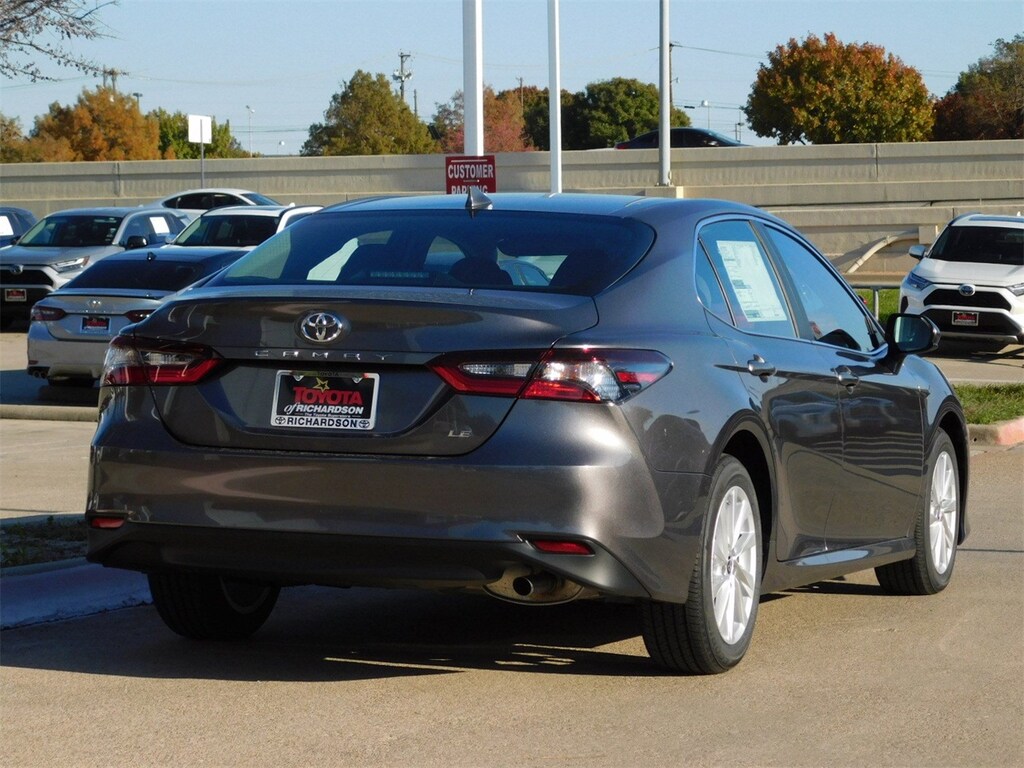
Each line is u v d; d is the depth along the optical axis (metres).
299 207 22.20
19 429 15.05
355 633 6.59
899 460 7.08
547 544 4.98
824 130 70.81
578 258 5.61
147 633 6.62
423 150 94.25
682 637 5.53
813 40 71.62
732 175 42.84
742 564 5.77
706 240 6.07
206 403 5.28
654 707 5.34
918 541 7.36
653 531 5.16
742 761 4.72
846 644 6.41
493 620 6.85
